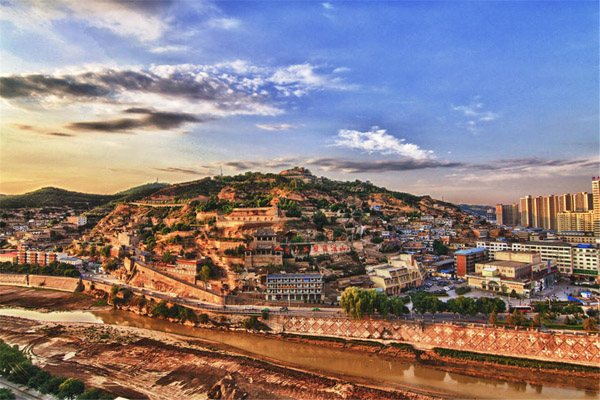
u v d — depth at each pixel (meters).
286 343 181.38
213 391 134.50
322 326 185.75
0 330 198.12
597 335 147.75
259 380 143.25
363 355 167.75
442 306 183.25
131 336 188.75
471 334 163.62
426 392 135.50
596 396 132.00
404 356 164.12
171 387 137.50
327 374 149.62
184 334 193.75
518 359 152.62
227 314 198.50
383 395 133.25
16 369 129.12
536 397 132.25
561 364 147.00
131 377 144.75
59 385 120.25
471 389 138.00
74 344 177.62
